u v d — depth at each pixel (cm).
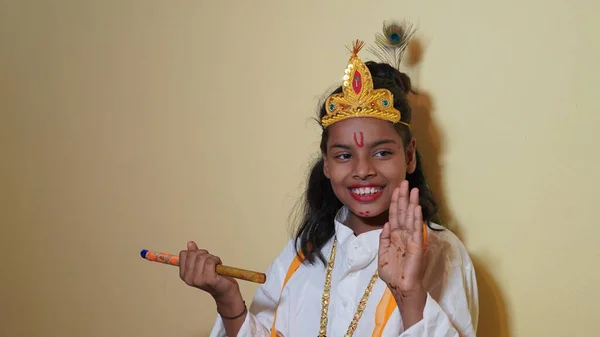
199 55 179
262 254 170
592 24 134
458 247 129
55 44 203
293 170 165
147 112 187
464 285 125
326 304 130
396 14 153
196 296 180
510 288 142
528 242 140
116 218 192
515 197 141
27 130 208
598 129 134
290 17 166
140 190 188
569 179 136
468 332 120
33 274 207
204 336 179
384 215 131
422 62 150
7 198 212
